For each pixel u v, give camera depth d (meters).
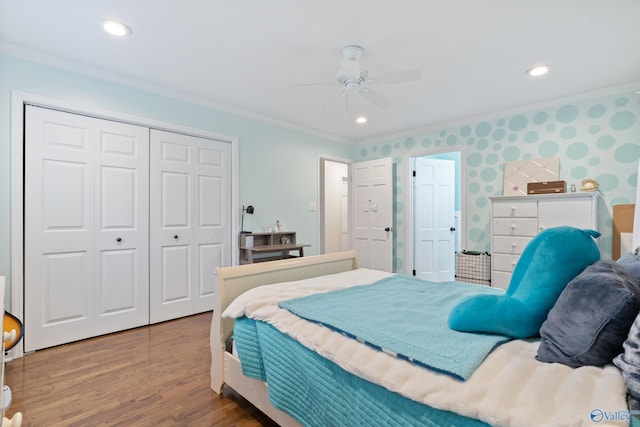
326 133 4.69
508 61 2.50
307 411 1.29
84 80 2.63
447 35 2.14
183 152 3.29
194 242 3.37
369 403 1.06
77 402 1.78
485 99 3.32
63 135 2.57
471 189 3.92
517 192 3.52
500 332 1.15
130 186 2.93
